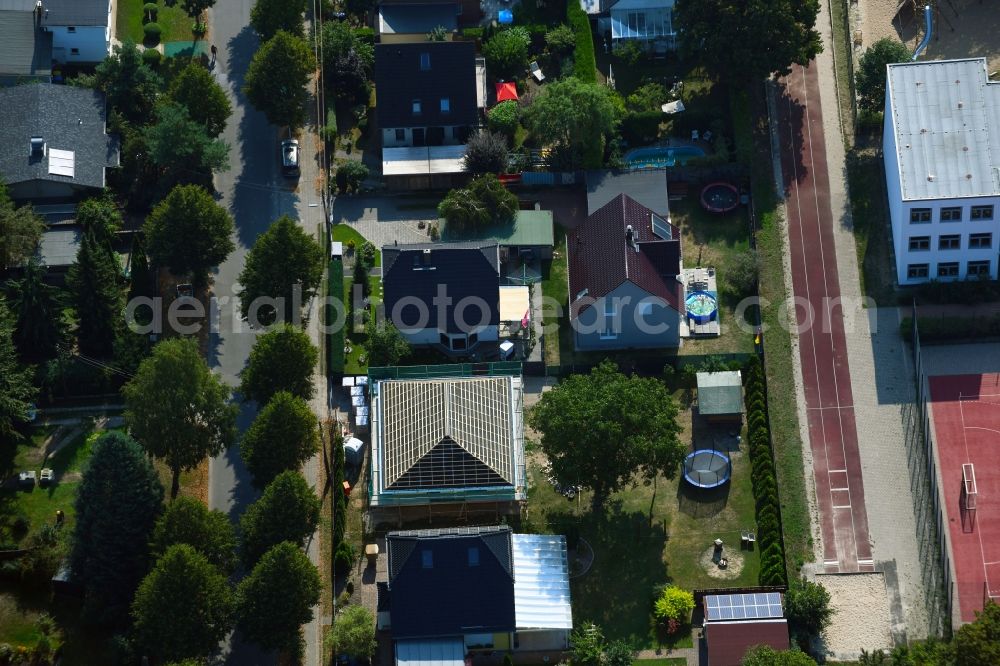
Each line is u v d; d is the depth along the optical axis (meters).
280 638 194.25
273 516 198.88
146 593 192.00
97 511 197.38
